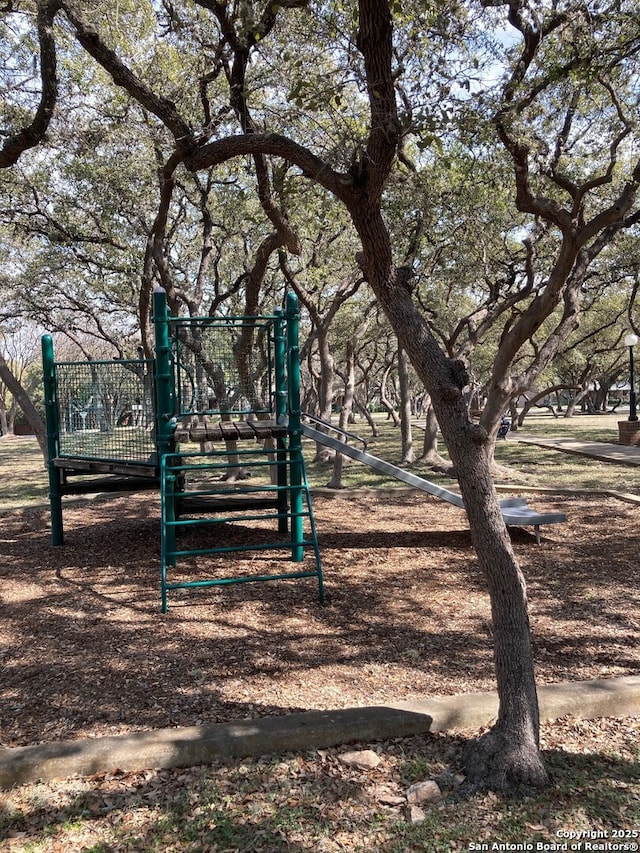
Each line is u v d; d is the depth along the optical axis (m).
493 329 23.03
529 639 2.89
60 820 2.55
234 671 3.90
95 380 6.89
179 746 2.89
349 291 13.88
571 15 6.21
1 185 11.73
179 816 2.56
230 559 6.42
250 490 5.63
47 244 14.72
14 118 8.49
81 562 6.43
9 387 9.25
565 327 9.27
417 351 3.05
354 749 3.00
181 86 8.36
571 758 2.91
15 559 6.62
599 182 7.45
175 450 6.31
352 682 3.72
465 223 10.38
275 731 2.98
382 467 6.48
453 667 3.90
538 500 9.46
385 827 2.49
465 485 2.94
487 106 5.41
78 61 9.08
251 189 12.05
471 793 2.66
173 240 13.71
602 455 14.99
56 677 3.87
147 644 4.34
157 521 8.26
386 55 3.30
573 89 6.68
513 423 28.91
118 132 8.02
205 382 7.19
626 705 3.30
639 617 4.71
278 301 17.48
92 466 6.63
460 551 6.68
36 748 2.90
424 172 9.38
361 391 36.28
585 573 5.82
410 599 5.21
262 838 2.44
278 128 7.26
